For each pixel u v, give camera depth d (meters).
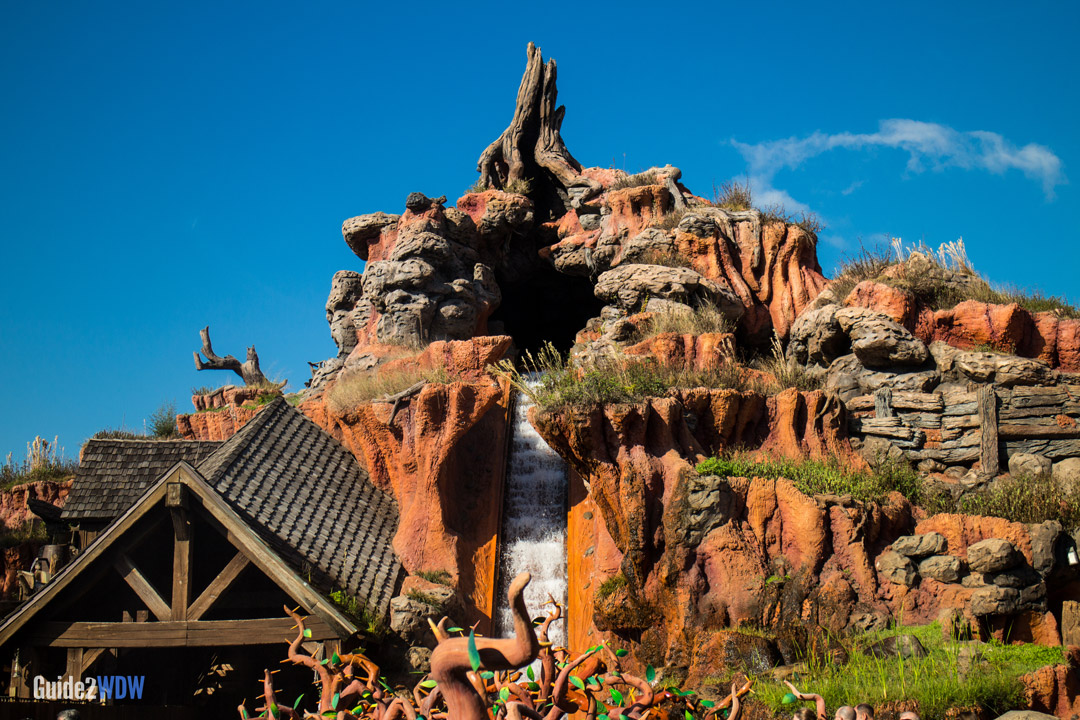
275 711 9.41
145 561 18.25
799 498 15.65
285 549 16.88
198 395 28.64
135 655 17.98
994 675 12.19
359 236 26.58
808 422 18.09
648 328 21.52
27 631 15.88
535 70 30.70
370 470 20.50
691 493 15.80
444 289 24.83
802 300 24.23
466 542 19.33
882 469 17.41
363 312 25.72
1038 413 17.98
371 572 17.97
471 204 28.27
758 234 24.89
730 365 19.05
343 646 16.12
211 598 15.85
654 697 8.42
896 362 19.56
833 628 14.63
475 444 21.05
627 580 15.95
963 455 18.09
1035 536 14.71
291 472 19.14
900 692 11.84
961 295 20.48
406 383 20.34
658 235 24.42
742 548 15.45
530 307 32.50
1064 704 11.92
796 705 12.08
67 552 21.20
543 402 17.23
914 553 15.09
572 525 19.39
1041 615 14.06
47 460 29.08
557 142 30.39
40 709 14.55
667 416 16.80
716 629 15.02
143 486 21.88
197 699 18.05
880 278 21.02
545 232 29.42
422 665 16.80
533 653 5.34
